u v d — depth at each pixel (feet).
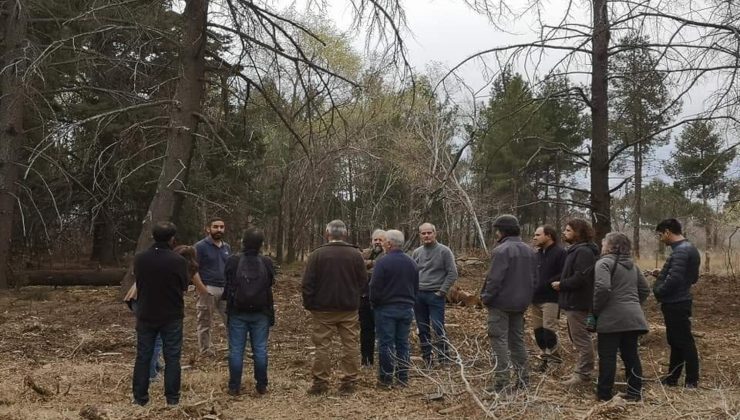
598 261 22.48
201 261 29.84
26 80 46.60
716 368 28.53
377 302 24.79
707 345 33.60
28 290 54.08
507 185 99.19
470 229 112.16
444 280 28.27
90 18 40.91
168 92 44.83
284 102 47.88
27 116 57.26
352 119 84.58
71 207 68.33
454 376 25.59
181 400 22.39
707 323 41.96
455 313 44.24
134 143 48.60
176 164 42.16
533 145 87.30
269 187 106.11
